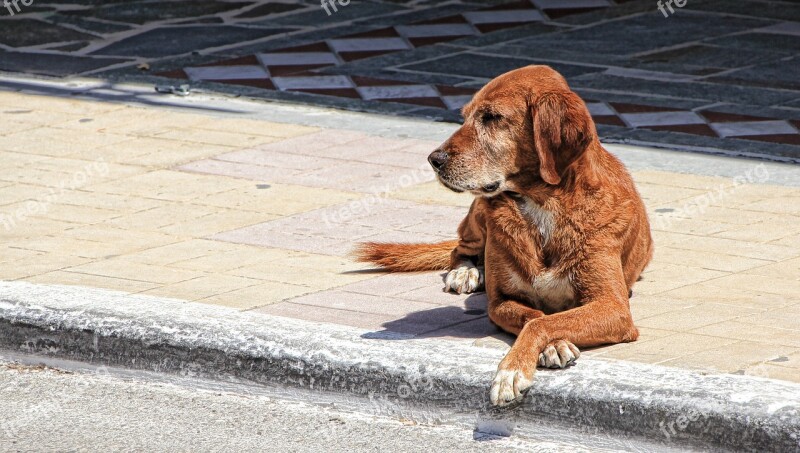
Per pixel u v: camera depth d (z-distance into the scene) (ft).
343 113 52.49
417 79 59.31
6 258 34.19
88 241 35.76
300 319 29.04
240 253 34.60
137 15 77.46
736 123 50.03
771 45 66.03
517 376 24.17
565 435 24.23
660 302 29.78
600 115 51.88
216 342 27.50
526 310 26.66
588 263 26.58
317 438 24.54
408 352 26.25
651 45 66.74
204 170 43.65
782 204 38.45
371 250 32.94
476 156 26.50
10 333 29.66
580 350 26.53
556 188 26.53
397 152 45.91
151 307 29.32
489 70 61.16
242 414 25.98
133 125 50.60
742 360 25.57
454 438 24.58
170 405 26.55
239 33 71.77
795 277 31.50
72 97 55.83
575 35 69.87
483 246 31.50
